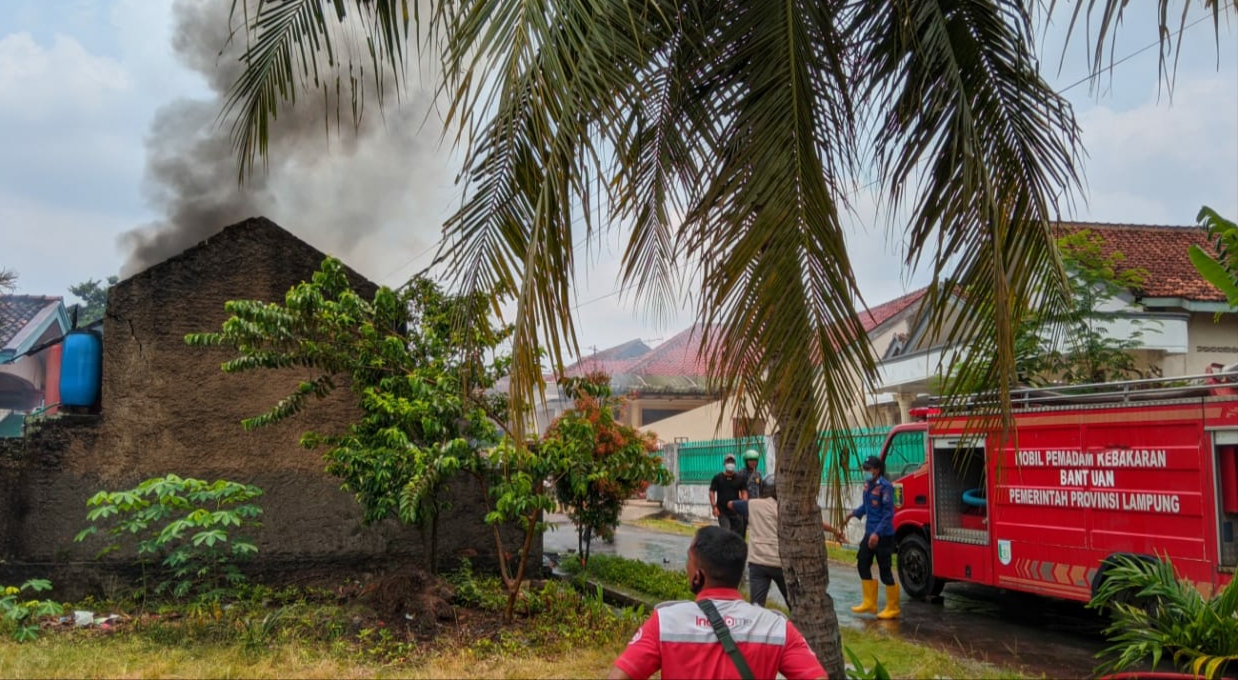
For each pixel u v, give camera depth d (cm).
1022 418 977
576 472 879
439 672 695
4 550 969
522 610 907
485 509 1138
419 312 944
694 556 304
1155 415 827
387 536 1094
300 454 1071
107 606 960
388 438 855
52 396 2336
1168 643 632
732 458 1273
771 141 448
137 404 1021
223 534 829
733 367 430
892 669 743
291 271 1087
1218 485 770
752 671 281
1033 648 874
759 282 426
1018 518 980
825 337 417
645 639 287
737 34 482
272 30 548
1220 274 897
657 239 650
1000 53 538
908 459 1401
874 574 1382
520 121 423
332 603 981
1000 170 526
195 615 885
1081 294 1259
